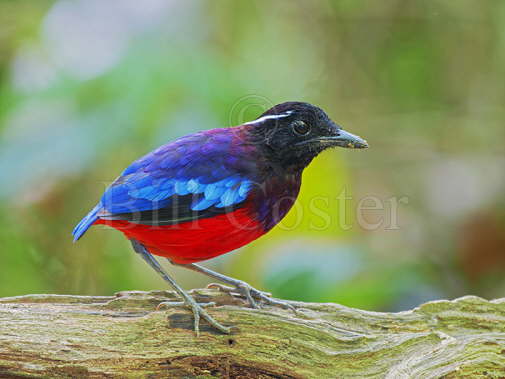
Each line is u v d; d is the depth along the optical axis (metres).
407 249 16.38
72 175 13.00
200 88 12.72
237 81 13.12
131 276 14.54
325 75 19.45
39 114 13.09
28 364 8.41
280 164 9.55
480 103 19.70
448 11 19.48
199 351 8.81
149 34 13.50
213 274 10.08
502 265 16.38
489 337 9.16
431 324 9.62
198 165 9.28
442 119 19.48
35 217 13.88
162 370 8.77
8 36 14.59
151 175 9.27
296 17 19.33
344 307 9.77
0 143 13.00
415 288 14.18
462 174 18.45
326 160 13.65
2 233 14.02
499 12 19.17
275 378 8.97
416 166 18.97
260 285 13.23
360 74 20.16
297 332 9.02
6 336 8.45
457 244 16.77
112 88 12.62
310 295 13.04
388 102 20.00
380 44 20.16
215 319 8.98
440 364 8.88
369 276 13.65
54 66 13.76
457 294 16.20
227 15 16.94
